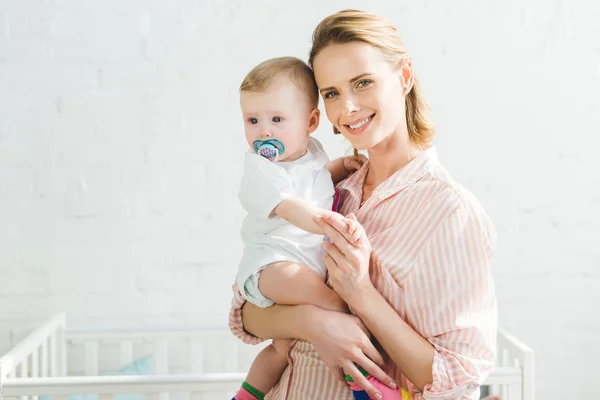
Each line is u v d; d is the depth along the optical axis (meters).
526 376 1.55
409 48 2.15
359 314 1.06
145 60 2.11
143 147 2.13
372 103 1.09
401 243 1.09
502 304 2.23
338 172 1.33
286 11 2.14
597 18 2.18
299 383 1.13
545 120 2.19
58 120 2.10
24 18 2.08
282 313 1.13
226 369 2.13
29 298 2.12
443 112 2.17
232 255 2.18
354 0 2.14
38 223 2.12
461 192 1.08
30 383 1.47
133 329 2.09
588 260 2.22
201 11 2.12
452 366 1.02
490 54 2.17
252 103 1.17
